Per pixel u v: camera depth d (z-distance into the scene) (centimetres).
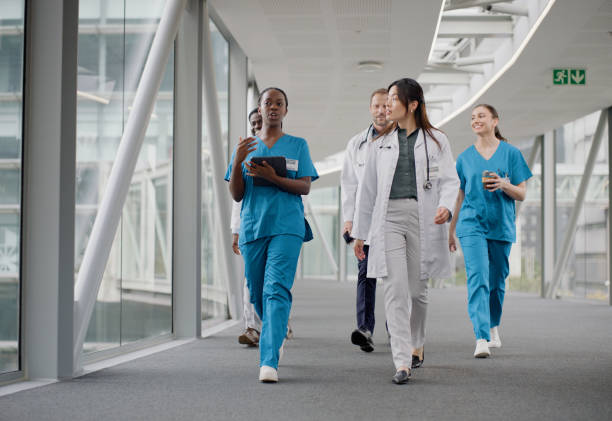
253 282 451
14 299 428
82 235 499
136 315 596
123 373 460
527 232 1830
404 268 423
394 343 423
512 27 1089
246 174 447
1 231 412
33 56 438
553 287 1616
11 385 413
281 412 334
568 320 940
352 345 625
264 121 460
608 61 1096
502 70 1147
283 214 436
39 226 437
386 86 1285
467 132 1664
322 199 3130
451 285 2384
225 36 1040
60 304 437
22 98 434
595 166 1469
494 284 595
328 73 1189
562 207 1664
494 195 575
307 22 927
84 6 503
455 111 1477
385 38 1002
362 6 868
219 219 851
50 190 436
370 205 437
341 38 998
